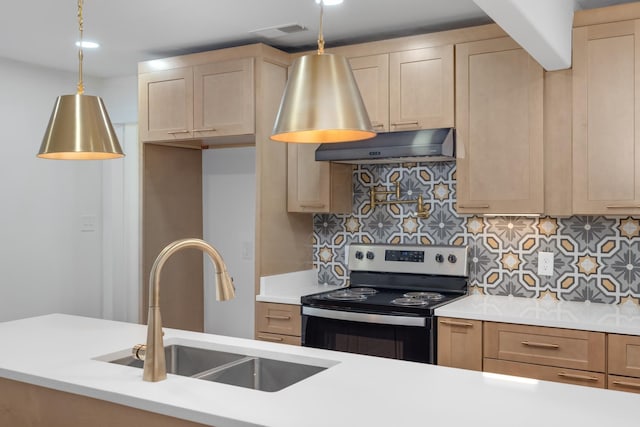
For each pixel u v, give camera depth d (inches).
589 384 106.7
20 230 173.0
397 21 134.2
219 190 181.3
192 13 128.7
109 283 196.4
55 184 181.9
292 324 138.6
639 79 111.9
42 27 138.9
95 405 70.2
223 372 81.0
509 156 124.5
